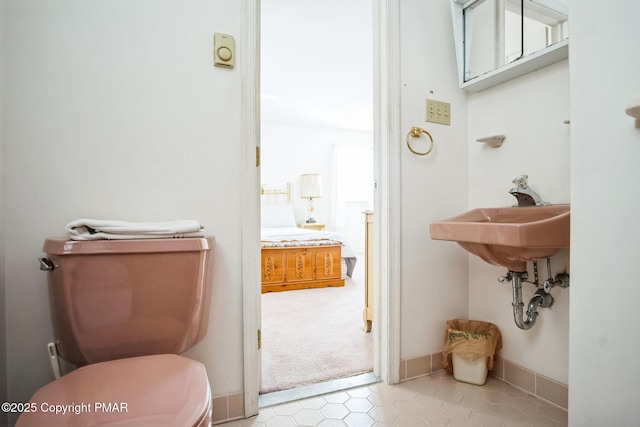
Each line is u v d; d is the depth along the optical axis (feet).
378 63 5.17
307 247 11.32
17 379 3.24
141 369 2.44
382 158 5.09
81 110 3.46
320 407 4.31
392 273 4.92
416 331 5.14
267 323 7.63
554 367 4.33
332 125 18.20
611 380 2.50
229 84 4.06
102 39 3.54
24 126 3.25
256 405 4.16
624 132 2.43
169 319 3.05
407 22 5.15
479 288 5.41
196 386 2.19
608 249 2.53
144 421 1.80
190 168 3.88
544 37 4.28
